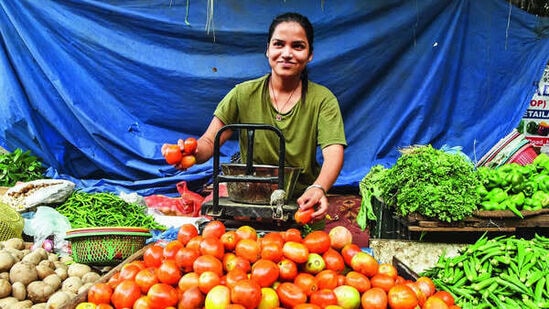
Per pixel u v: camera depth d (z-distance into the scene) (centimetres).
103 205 435
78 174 608
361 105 573
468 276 274
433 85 557
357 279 195
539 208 380
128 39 572
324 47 554
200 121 591
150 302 186
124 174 599
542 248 293
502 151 479
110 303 197
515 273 273
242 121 290
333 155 268
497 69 558
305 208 227
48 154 593
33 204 429
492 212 365
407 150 431
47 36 573
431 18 550
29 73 579
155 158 586
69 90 577
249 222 245
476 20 550
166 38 570
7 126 579
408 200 370
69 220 405
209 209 236
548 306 250
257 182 232
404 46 556
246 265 197
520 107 558
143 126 593
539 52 552
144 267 212
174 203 532
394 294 188
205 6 559
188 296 183
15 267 280
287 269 195
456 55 556
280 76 271
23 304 267
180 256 197
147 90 581
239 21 559
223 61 569
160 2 562
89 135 595
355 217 529
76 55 577
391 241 375
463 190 367
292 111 278
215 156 233
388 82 564
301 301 184
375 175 465
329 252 208
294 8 554
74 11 571
